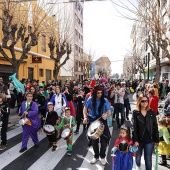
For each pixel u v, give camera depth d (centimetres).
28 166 523
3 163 541
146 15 977
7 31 1227
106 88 1028
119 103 921
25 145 629
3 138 656
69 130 599
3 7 1218
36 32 1489
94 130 491
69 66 4247
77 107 831
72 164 536
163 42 1132
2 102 647
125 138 436
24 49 1327
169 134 540
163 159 536
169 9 1045
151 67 3475
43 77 2473
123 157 430
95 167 519
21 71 1939
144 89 1141
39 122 658
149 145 434
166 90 1573
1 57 1583
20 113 644
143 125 434
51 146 673
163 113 728
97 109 528
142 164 538
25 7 1518
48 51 2622
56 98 775
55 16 2184
